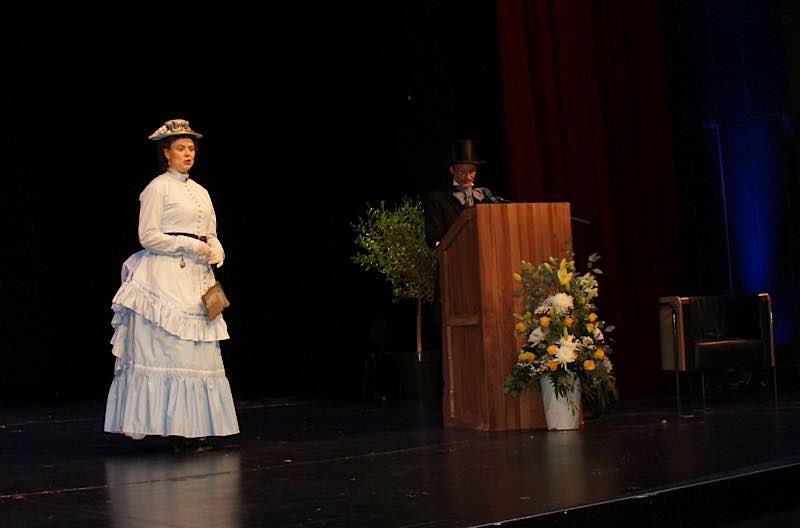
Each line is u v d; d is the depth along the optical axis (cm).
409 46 859
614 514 306
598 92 789
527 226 514
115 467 418
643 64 818
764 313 604
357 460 411
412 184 862
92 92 1026
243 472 388
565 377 488
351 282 918
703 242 812
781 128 770
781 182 771
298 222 951
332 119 918
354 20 895
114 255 1051
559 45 774
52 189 1063
